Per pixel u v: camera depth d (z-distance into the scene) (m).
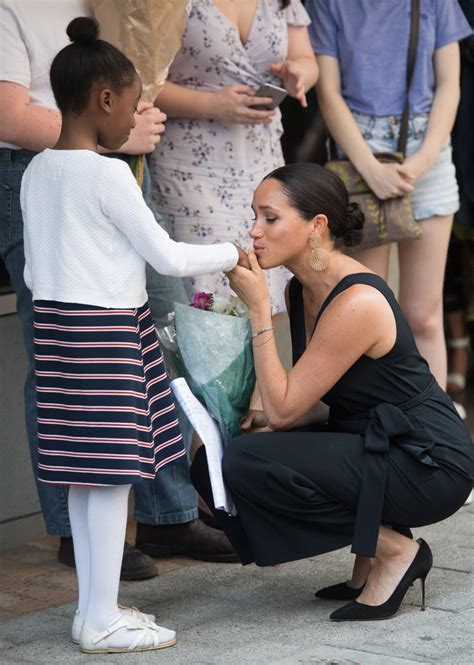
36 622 5.00
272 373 4.82
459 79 7.23
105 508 4.52
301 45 6.45
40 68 5.18
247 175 6.12
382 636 4.64
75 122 4.49
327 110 6.74
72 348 4.42
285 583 5.42
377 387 4.87
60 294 4.43
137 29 5.28
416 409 4.90
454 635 4.64
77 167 4.39
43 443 4.52
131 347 4.45
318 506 4.78
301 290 5.20
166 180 6.07
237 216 6.10
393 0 6.61
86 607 4.68
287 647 4.56
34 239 4.52
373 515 4.74
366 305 4.73
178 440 4.69
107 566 4.55
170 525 5.78
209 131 6.03
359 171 6.57
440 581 5.31
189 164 6.04
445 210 6.90
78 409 4.44
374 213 6.52
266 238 4.82
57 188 4.42
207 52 5.92
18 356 6.19
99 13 5.30
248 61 6.05
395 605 4.84
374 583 4.90
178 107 5.95
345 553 5.84
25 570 5.79
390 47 6.64
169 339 4.97
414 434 4.82
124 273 4.42
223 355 4.81
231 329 4.81
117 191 4.35
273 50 6.10
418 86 6.68
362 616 4.82
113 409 4.41
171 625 4.88
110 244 4.40
